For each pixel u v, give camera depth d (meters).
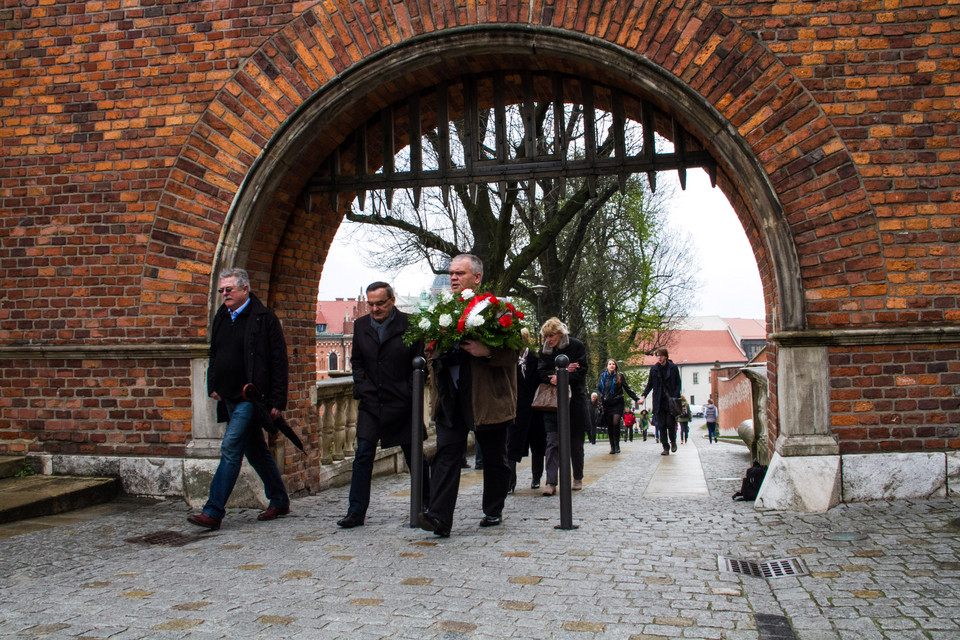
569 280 22.48
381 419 5.53
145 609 3.45
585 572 4.04
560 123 6.79
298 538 5.07
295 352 7.60
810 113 5.80
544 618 3.30
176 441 6.62
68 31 6.95
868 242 5.71
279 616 3.33
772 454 6.39
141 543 4.99
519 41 6.23
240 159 6.64
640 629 3.16
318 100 6.53
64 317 6.86
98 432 6.77
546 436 7.54
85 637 3.09
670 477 8.56
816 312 5.76
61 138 6.92
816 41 5.83
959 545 4.39
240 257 6.68
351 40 6.49
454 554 4.46
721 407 27.73
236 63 6.68
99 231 6.82
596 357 24.78
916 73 5.73
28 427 6.91
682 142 6.57
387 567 4.18
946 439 5.61
